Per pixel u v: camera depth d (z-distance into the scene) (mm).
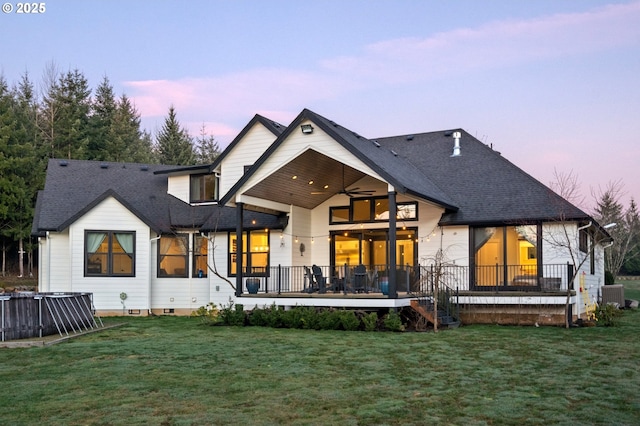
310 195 22438
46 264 23812
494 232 20609
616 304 25500
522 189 21344
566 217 19312
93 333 16953
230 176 24766
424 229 21547
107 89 62062
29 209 39250
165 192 26812
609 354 12891
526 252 20188
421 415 8078
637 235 49344
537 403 8648
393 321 17047
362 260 22641
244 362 12062
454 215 21047
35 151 43375
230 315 19250
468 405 8586
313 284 20453
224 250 24109
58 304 16438
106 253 23047
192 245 24781
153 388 9750
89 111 59656
